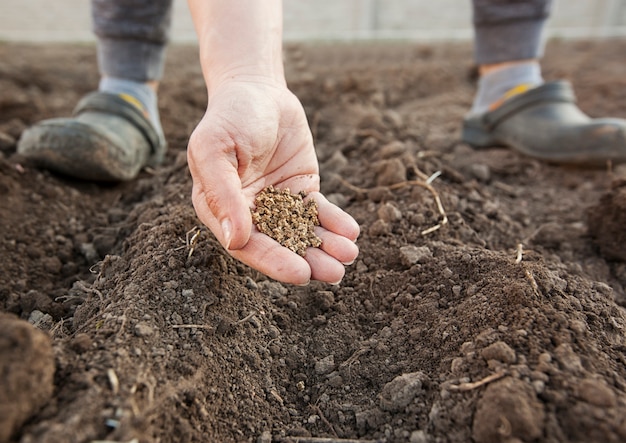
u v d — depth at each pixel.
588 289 0.41
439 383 0.34
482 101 0.71
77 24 1.19
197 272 0.39
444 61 0.97
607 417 0.29
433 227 0.48
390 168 0.55
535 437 0.29
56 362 0.30
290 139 0.41
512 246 0.50
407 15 1.26
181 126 0.73
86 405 0.28
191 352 0.34
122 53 0.62
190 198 0.49
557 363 0.32
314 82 0.87
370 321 0.41
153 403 0.30
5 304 0.42
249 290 0.40
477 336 0.35
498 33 0.66
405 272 0.43
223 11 0.40
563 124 0.62
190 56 0.98
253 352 0.37
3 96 0.75
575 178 0.62
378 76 0.90
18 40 1.03
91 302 0.39
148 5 0.60
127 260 0.42
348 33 1.25
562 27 1.29
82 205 0.54
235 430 0.33
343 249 0.37
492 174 0.63
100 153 0.54
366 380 0.36
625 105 0.79
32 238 0.49
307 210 0.40
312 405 0.36
